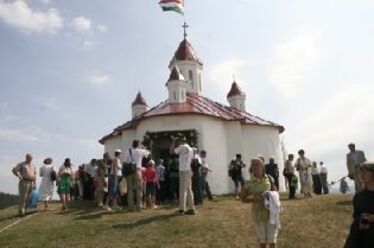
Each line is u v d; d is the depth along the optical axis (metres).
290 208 16.50
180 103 30.61
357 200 6.70
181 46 37.91
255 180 9.64
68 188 19.34
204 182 20.25
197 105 30.64
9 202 24.30
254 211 9.53
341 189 27.30
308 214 15.30
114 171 17.91
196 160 18.27
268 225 9.38
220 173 28.91
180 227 13.81
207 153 28.45
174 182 20.23
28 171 17.70
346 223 13.99
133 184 17.08
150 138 27.95
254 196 9.51
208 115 28.98
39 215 17.41
